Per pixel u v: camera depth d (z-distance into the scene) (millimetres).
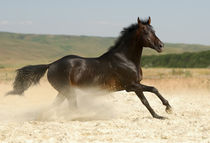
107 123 11516
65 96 13219
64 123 11664
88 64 13000
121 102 18641
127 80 12906
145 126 10984
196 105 17969
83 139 8914
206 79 35844
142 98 13070
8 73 46500
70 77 12898
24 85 13625
